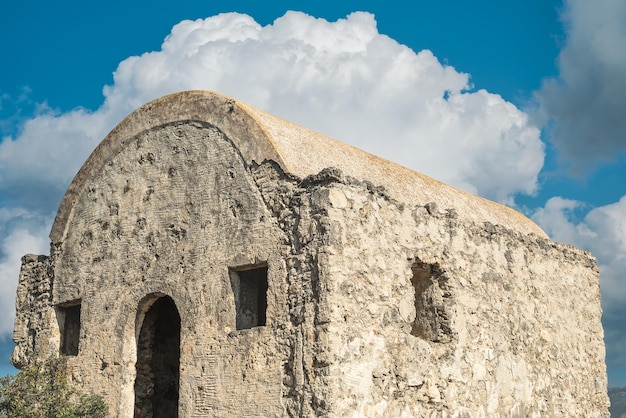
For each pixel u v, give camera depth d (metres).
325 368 15.62
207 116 18.81
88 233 20.64
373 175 19.39
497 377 19.38
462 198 22.48
